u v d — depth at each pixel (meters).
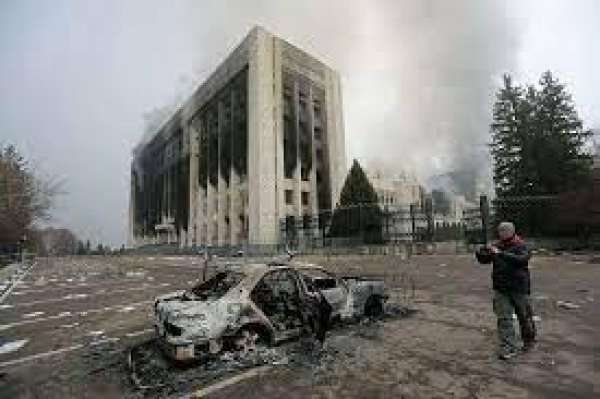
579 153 32.06
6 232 39.44
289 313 6.31
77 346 7.06
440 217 58.62
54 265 42.84
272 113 50.00
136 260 51.31
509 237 5.48
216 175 58.44
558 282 11.79
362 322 7.48
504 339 5.38
